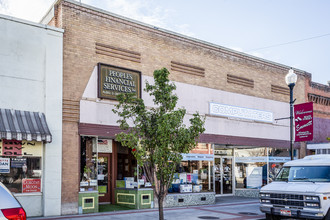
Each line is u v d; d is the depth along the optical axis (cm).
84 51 1368
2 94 1178
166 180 904
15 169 1189
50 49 1284
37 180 1227
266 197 1123
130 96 944
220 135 1800
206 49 1800
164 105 932
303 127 1650
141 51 1535
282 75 2220
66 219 1152
